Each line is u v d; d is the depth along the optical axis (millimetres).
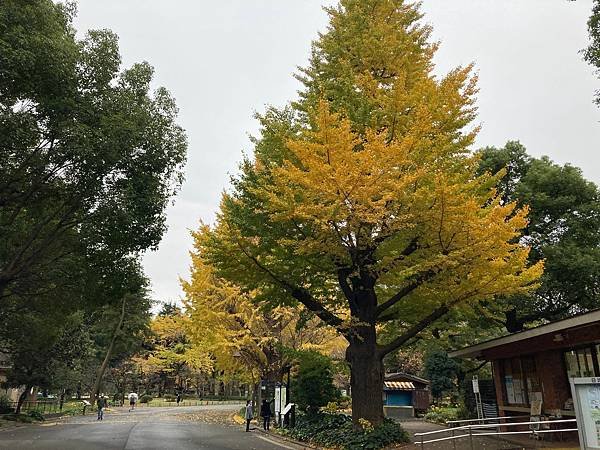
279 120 13227
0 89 11742
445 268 11016
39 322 23984
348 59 14055
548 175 21672
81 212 14609
